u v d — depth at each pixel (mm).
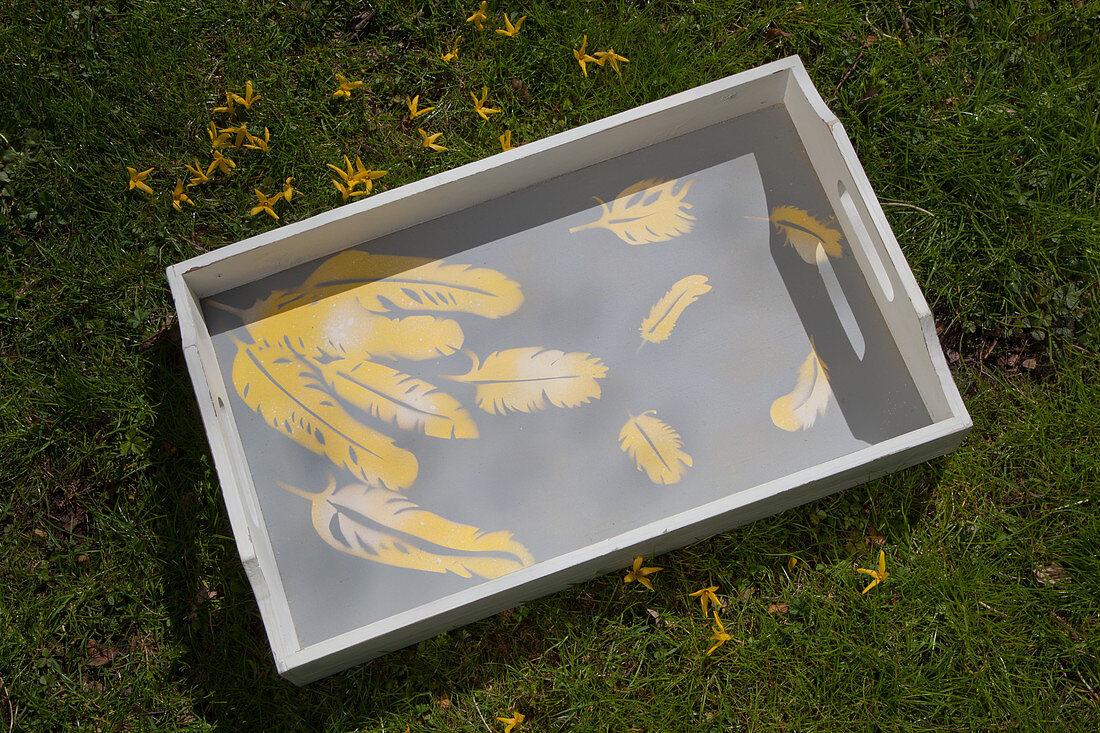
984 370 1807
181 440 1793
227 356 1685
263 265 1676
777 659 1686
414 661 1706
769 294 1689
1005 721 1653
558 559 1454
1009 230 1838
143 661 1727
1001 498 1749
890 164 1883
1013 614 1688
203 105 1939
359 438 1652
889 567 1714
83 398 1799
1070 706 1647
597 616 1702
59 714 1694
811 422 1632
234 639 1722
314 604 1587
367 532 1612
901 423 1611
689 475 1620
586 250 1722
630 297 1699
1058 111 1865
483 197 1729
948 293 1826
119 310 1846
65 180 1906
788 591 1717
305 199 1908
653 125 1691
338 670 1632
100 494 1794
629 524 1605
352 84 1893
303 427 1658
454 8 1964
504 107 1946
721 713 1667
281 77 1955
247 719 1695
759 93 1695
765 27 1949
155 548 1762
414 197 1645
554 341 1685
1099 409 1742
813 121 1624
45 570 1758
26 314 1853
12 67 1937
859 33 1934
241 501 1447
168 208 1899
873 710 1668
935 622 1688
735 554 1739
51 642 1735
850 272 1681
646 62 1924
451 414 1658
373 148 1938
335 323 1700
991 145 1866
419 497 1625
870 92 1911
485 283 1713
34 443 1801
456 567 1596
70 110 1917
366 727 1691
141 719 1694
